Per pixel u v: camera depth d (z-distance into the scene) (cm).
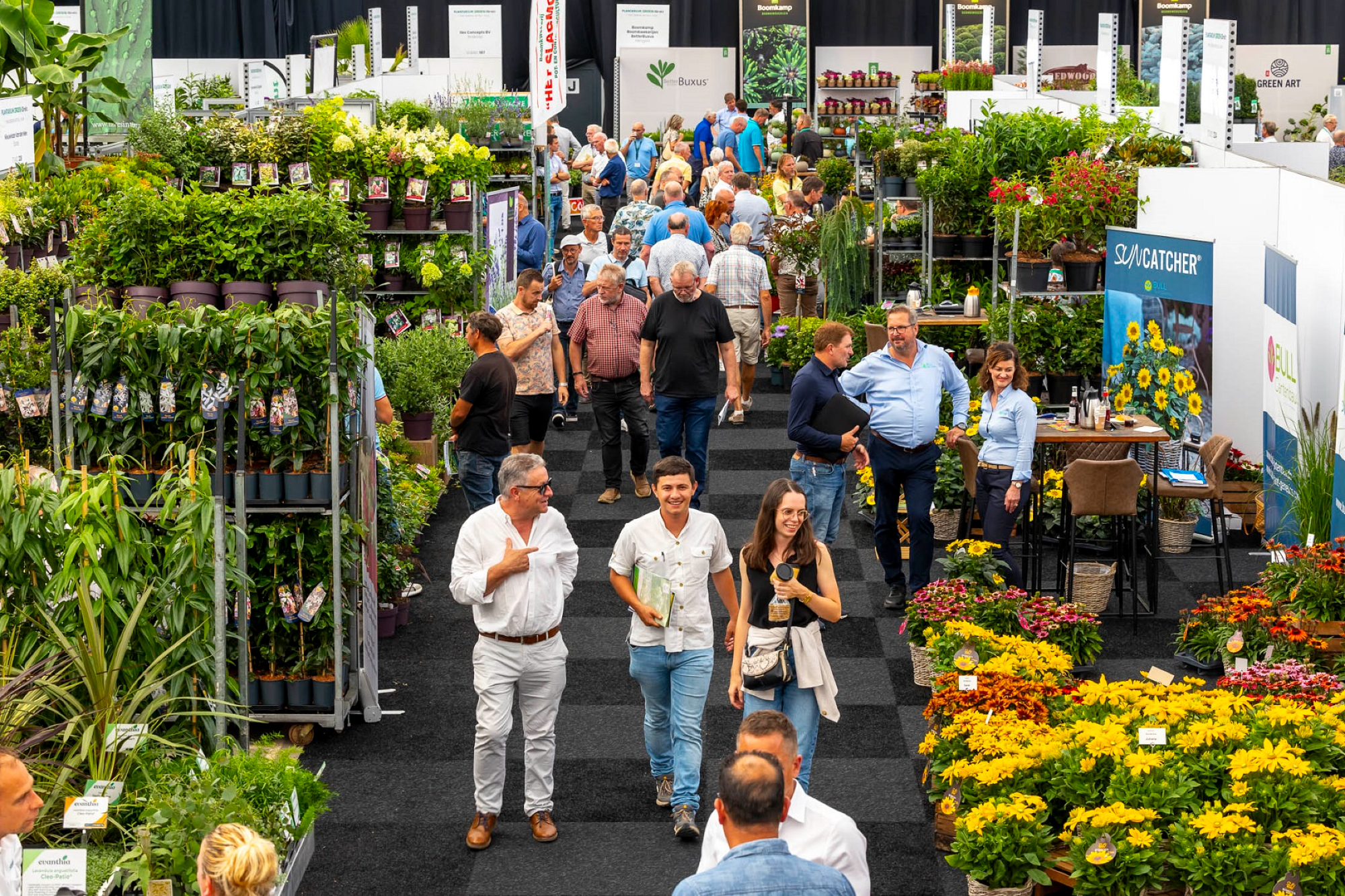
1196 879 428
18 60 1235
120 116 1775
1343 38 2539
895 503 768
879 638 746
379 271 1119
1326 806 455
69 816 450
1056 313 991
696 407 915
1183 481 783
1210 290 854
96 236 768
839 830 385
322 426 604
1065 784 477
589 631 761
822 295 1405
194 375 585
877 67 2462
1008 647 589
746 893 327
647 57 2478
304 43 2619
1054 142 1100
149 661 520
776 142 2252
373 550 637
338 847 536
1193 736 486
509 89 2573
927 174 1127
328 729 636
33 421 772
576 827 552
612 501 978
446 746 622
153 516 581
